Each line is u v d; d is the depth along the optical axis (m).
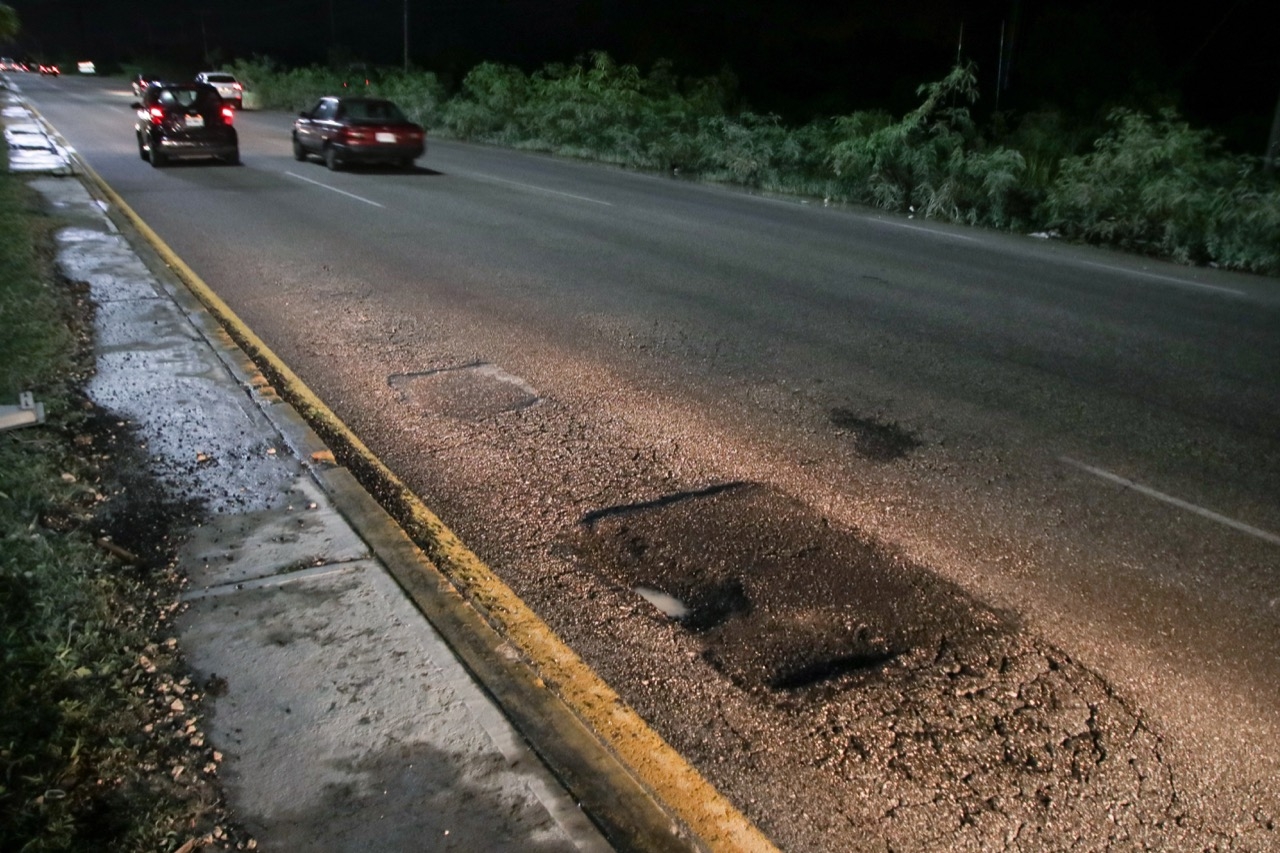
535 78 30.91
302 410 6.13
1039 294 10.65
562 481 5.27
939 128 18.34
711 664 3.69
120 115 33.81
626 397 6.66
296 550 4.19
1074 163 15.87
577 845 2.69
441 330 8.12
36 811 2.65
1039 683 3.64
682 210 16.27
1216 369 7.90
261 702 3.19
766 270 11.25
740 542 4.64
